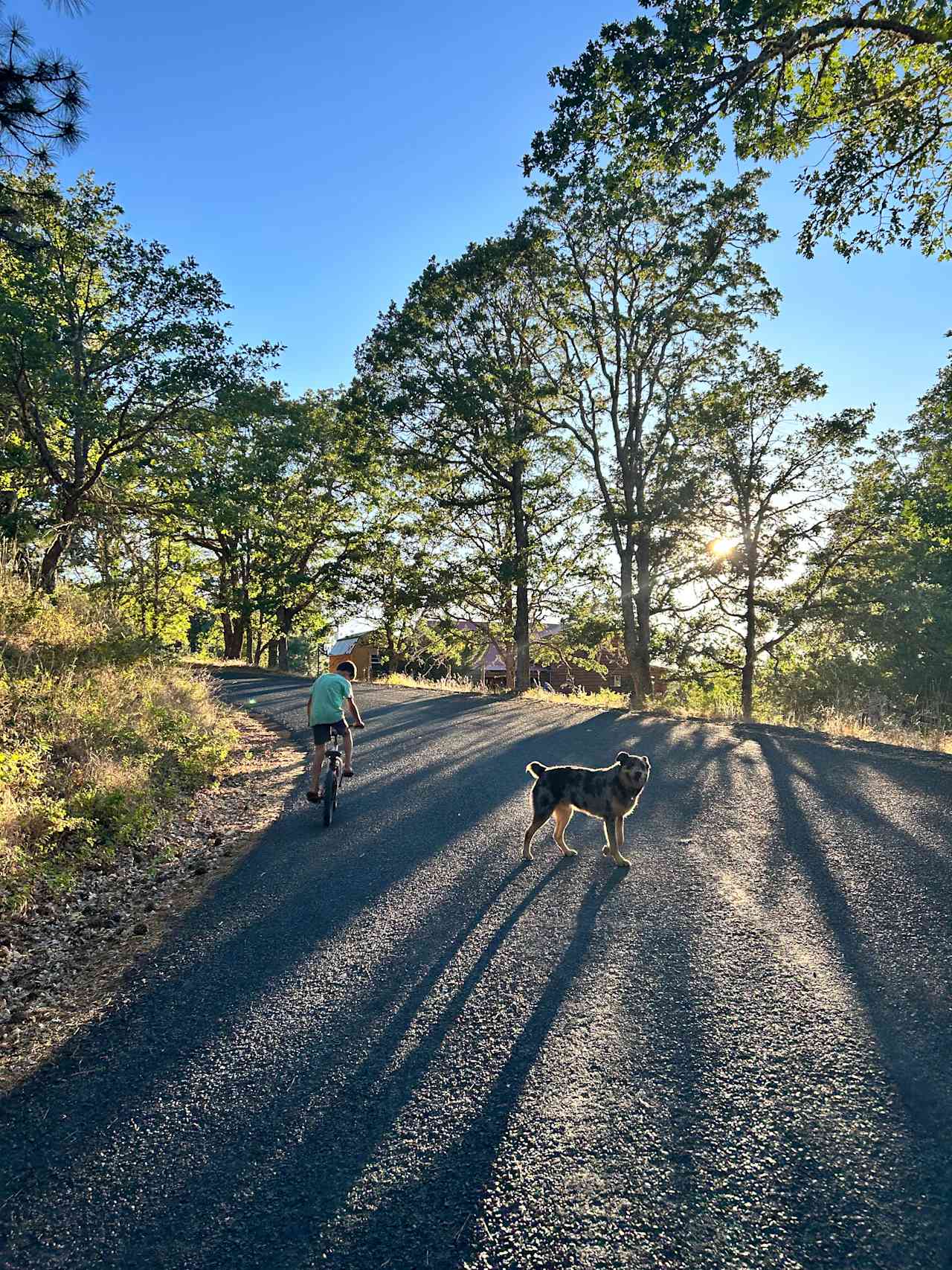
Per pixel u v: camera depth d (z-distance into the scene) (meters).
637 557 25.34
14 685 9.12
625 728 13.88
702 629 25.91
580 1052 3.25
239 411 26.06
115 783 7.58
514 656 33.41
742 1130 2.68
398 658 48.44
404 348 26.73
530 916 4.87
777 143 11.23
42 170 10.25
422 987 3.98
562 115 10.56
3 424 22.58
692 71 9.72
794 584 24.50
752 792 8.05
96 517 22.34
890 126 10.90
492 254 24.25
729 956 4.10
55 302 22.69
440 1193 2.45
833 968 3.89
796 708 21.48
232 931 4.94
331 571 37.06
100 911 5.45
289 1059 3.35
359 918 5.03
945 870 5.23
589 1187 2.44
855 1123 2.69
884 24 9.69
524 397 24.83
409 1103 2.96
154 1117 2.98
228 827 7.71
